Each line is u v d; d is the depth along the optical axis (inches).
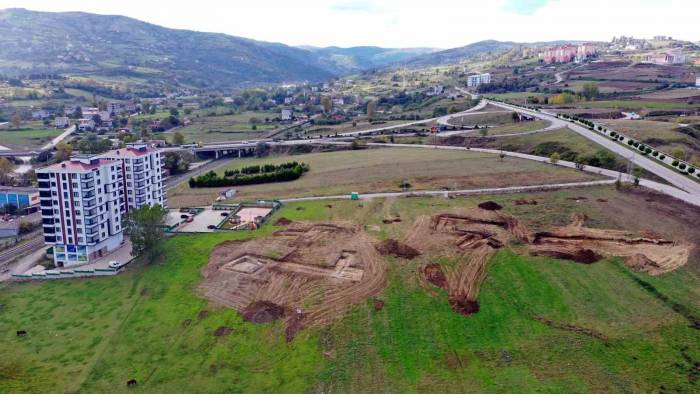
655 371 2337.6
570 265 3294.8
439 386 2345.0
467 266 3363.7
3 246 4478.3
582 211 4197.8
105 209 4082.2
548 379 2345.0
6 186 6717.5
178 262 3767.2
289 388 2374.5
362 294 3097.9
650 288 2967.5
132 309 3144.7
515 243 3661.4
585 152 6131.9
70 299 3324.3
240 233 4256.9
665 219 3924.7
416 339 2679.6
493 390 2298.2
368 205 4795.8
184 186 6589.6
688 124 7190.0
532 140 7224.4
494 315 2842.0
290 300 3088.1
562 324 2726.4
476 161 6422.2
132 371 2546.8
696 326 2603.3
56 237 3900.1
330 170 6569.9
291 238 4057.6
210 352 2667.3
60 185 3791.8
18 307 3240.7
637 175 5177.2
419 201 4825.3
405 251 3627.0
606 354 2476.6
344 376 2433.6
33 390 2423.7
